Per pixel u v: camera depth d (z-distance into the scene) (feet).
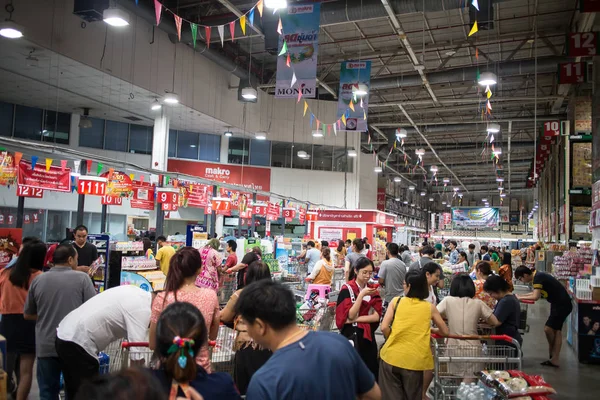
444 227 140.87
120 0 40.47
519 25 48.96
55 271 13.03
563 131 48.65
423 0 37.76
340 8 40.14
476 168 118.52
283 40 34.94
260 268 12.96
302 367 5.97
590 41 29.09
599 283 24.18
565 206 46.75
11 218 53.11
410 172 129.39
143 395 3.81
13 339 14.16
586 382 20.24
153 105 49.29
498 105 73.46
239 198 51.39
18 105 55.52
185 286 10.19
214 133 72.74
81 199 31.45
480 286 20.63
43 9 37.52
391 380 12.46
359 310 13.60
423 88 67.36
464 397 12.92
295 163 78.54
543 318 37.60
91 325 11.00
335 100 80.64
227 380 6.41
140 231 60.34
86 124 56.65
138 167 37.47
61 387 15.37
